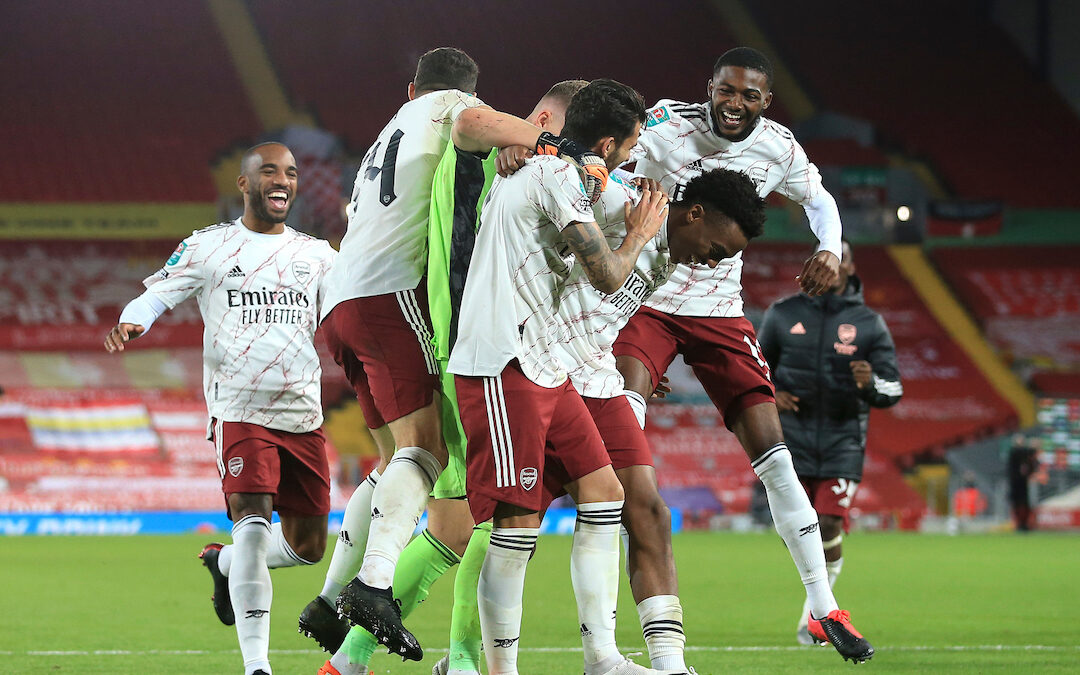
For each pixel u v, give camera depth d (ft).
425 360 46.80
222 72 319.68
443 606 94.99
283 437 58.44
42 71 315.99
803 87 328.49
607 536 42.98
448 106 48.47
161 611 90.58
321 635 50.55
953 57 347.15
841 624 57.88
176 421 238.68
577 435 42.96
